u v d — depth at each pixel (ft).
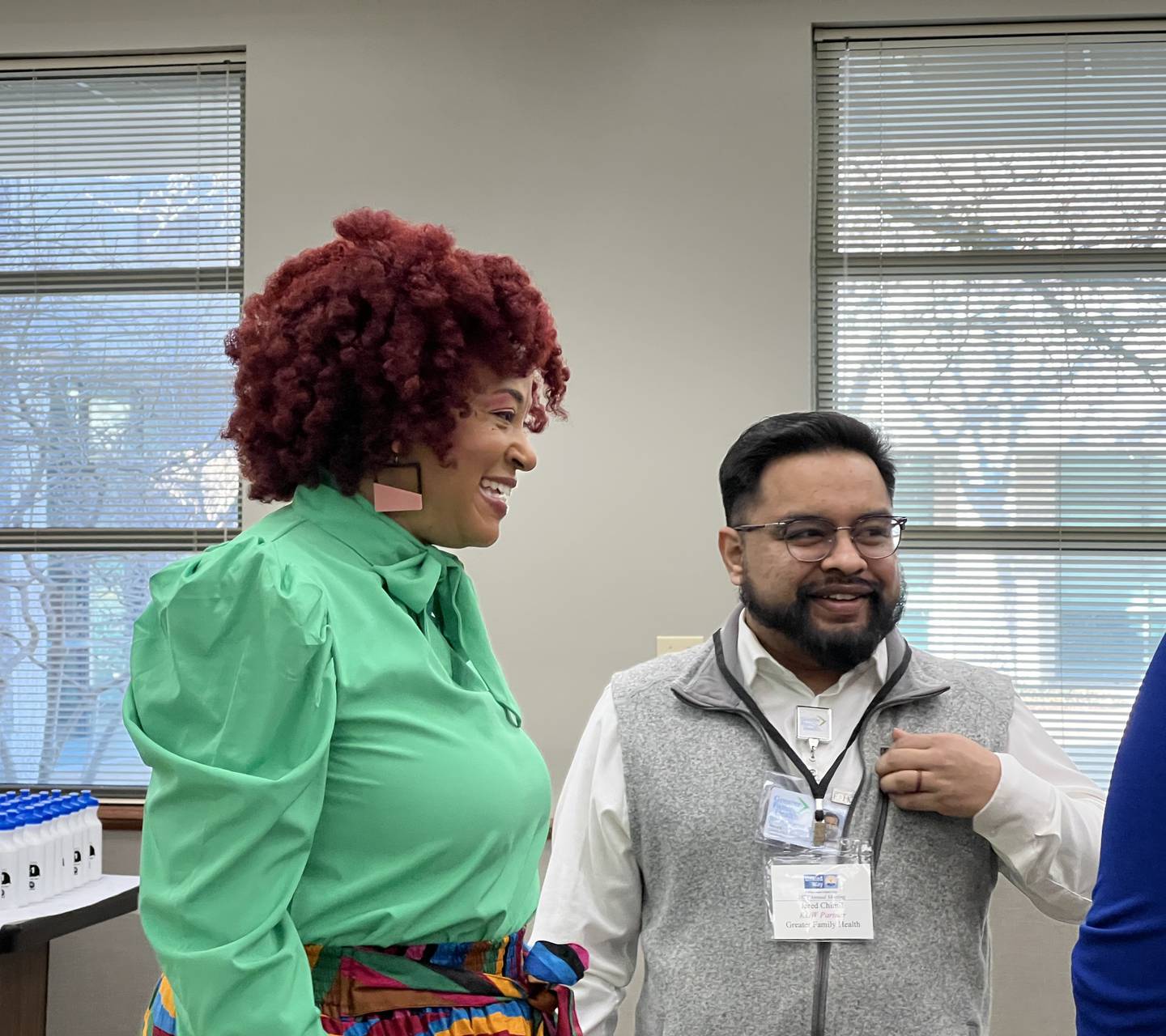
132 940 11.48
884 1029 5.03
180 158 12.41
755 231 11.49
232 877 3.29
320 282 3.91
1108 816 2.88
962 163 11.71
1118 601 11.47
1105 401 11.55
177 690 3.43
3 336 12.53
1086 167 11.62
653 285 11.54
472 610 4.38
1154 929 2.69
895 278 11.77
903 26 11.68
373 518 4.01
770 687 5.63
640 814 5.53
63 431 12.41
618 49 11.64
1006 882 10.95
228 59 12.25
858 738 5.47
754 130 11.52
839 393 11.75
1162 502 11.46
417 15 11.82
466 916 3.75
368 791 3.60
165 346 12.36
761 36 11.55
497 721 4.05
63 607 12.31
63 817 9.96
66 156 12.53
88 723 12.18
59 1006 11.46
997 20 11.50
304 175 11.85
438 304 3.88
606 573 11.44
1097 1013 2.78
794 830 5.26
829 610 5.32
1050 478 11.56
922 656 5.84
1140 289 11.57
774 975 5.11
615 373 11.54
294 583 3.51
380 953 3.62
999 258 11.64
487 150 11.71
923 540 11.63
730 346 11.46
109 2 12.16
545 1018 3.94
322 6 11.91
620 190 11.60
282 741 3.41
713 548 11.36
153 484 12.28
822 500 5.30
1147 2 11.30
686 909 5.35
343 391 3.91
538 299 4.25
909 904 5.18
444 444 3.97
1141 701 2.89
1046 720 11.46
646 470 11.46
